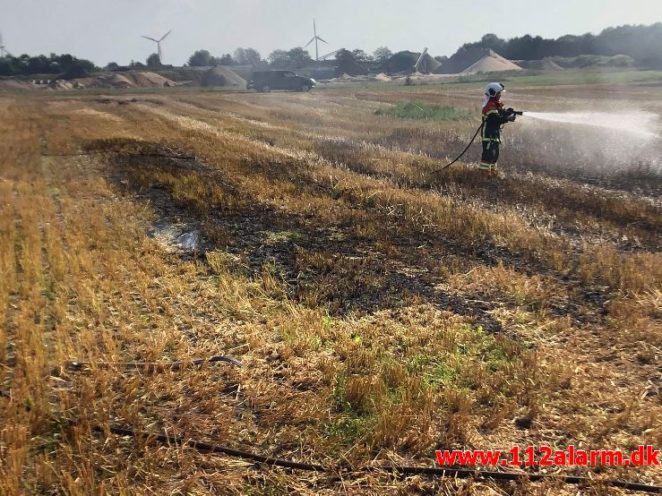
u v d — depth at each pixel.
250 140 17.03
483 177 11.49
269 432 3.89
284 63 104.19
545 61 88.62
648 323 5.27
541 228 8.38
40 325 5.32
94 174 12.33
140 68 99.38
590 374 4.52
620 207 9.30
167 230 8.48
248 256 7.38
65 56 86.88
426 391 4.21
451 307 5.87
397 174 12.04
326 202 9.77
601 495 3.34
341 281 6.54
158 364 4.61
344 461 3.62
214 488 3.42
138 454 3.68
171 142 16.55
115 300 5.94
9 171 12.68
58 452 3.63
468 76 72.44
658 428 3.84
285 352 4.84
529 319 5.55
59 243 7.67
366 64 103.12
